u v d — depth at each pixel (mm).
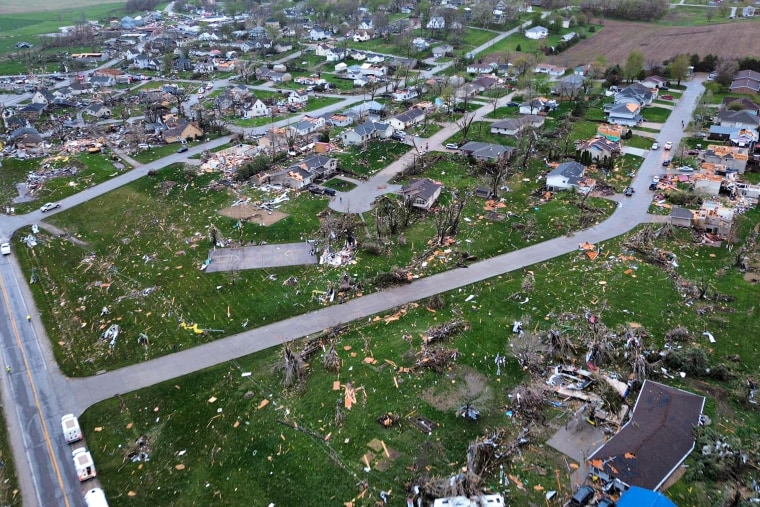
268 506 44406
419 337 62156
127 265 79375
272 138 118750
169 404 54688
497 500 42156
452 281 72625
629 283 70688
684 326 62781
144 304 70250
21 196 102562
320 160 107000
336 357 58750
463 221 87688
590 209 90438
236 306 69062
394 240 82312
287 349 58781
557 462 46250
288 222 88875
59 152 123562
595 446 47438
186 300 70625
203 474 47406
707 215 82938
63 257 82188
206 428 51875
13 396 56281
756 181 100188
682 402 50469
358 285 71812
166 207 96438
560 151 113938
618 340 59844
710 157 105000
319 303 69000
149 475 47562
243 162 112812
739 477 44062
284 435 50531
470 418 50906
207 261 78625
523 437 48625
